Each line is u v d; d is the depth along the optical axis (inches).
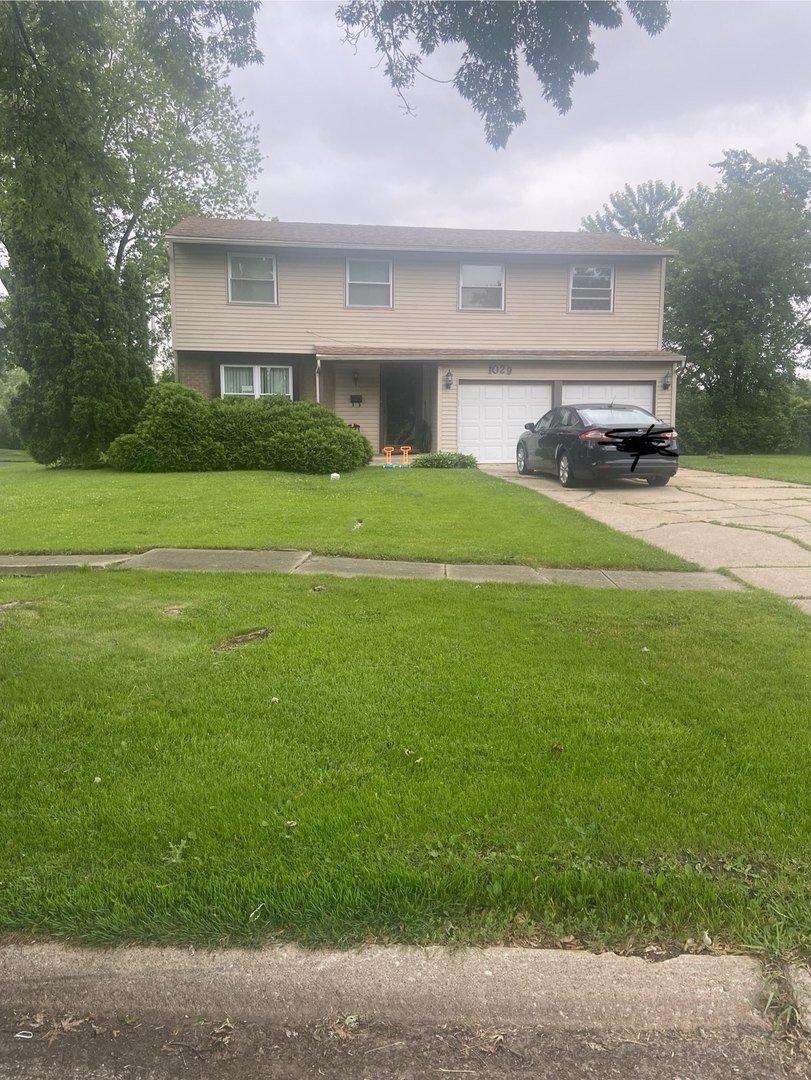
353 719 148.3
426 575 284.0
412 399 815.1
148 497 469.4
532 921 93.7
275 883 97.4
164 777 126.0
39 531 369.7
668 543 342.0
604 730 143.0
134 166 986.7
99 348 689.6
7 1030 83.5
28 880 99.1
